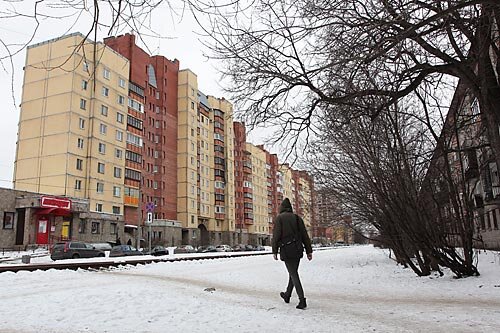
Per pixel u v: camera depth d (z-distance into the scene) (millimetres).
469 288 9531
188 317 6336
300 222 7344
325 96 7535
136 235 54125
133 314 6594
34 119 46531
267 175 100562
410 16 4844
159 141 62938
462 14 6582
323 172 18562
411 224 12211
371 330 5207
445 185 12688
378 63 6781
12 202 39250
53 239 40812
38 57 47000
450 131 11695
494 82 8062
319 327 5422
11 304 7406
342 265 20562
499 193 22500
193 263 22188
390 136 12938
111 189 49781
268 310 6848
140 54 57812
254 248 66812
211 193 74938
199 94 74312
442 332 5062
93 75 3637
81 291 9000
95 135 47656
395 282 11680
